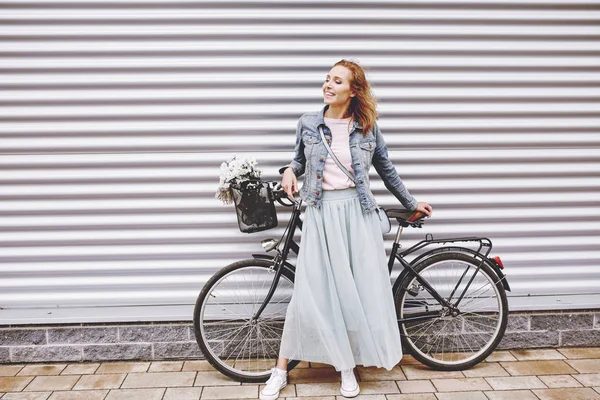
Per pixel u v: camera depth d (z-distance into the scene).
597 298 3.60
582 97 3.48
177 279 3.50
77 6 3.24
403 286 3.33
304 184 3.04
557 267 3.61
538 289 3.62
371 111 2.92
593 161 3.55
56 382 3.20
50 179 3.37
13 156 3.34
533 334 3.60
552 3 3.37
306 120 3.02
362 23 3.34
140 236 3.44
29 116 3.31
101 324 3.44
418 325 3.53
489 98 3.45
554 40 3.43
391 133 3.46
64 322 3.39
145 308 3.49
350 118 2.99
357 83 2.89
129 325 3.46
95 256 3.45
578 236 3.61
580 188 3.56
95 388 3.13
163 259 3.48
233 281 3.47
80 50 3.27
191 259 3.49
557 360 3.46
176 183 3.42
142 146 3.37
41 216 3.40
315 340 2.98
